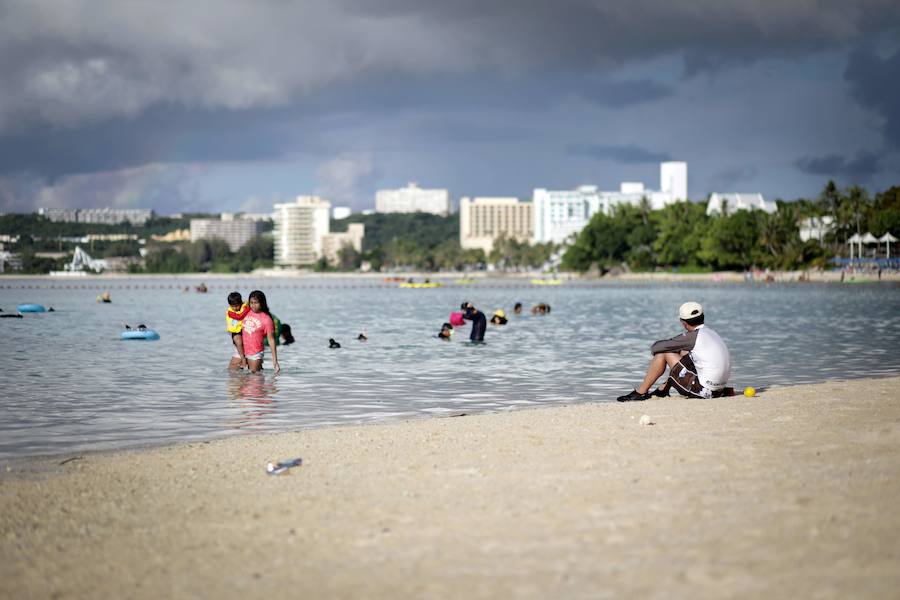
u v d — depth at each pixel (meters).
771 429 15.08
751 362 30.61
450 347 37.72
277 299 114.81
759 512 9.40
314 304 96.00
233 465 13.19
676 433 14.89
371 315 70.25
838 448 13.10
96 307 90.19
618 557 8.02
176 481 12.08
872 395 19.58
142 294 145.75
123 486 11.80
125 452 15.25
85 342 41.50
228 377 26.89
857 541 8.25
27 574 8.06
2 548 8.90
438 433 15.70
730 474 11.40
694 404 18.70
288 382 25.62
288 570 7.98
